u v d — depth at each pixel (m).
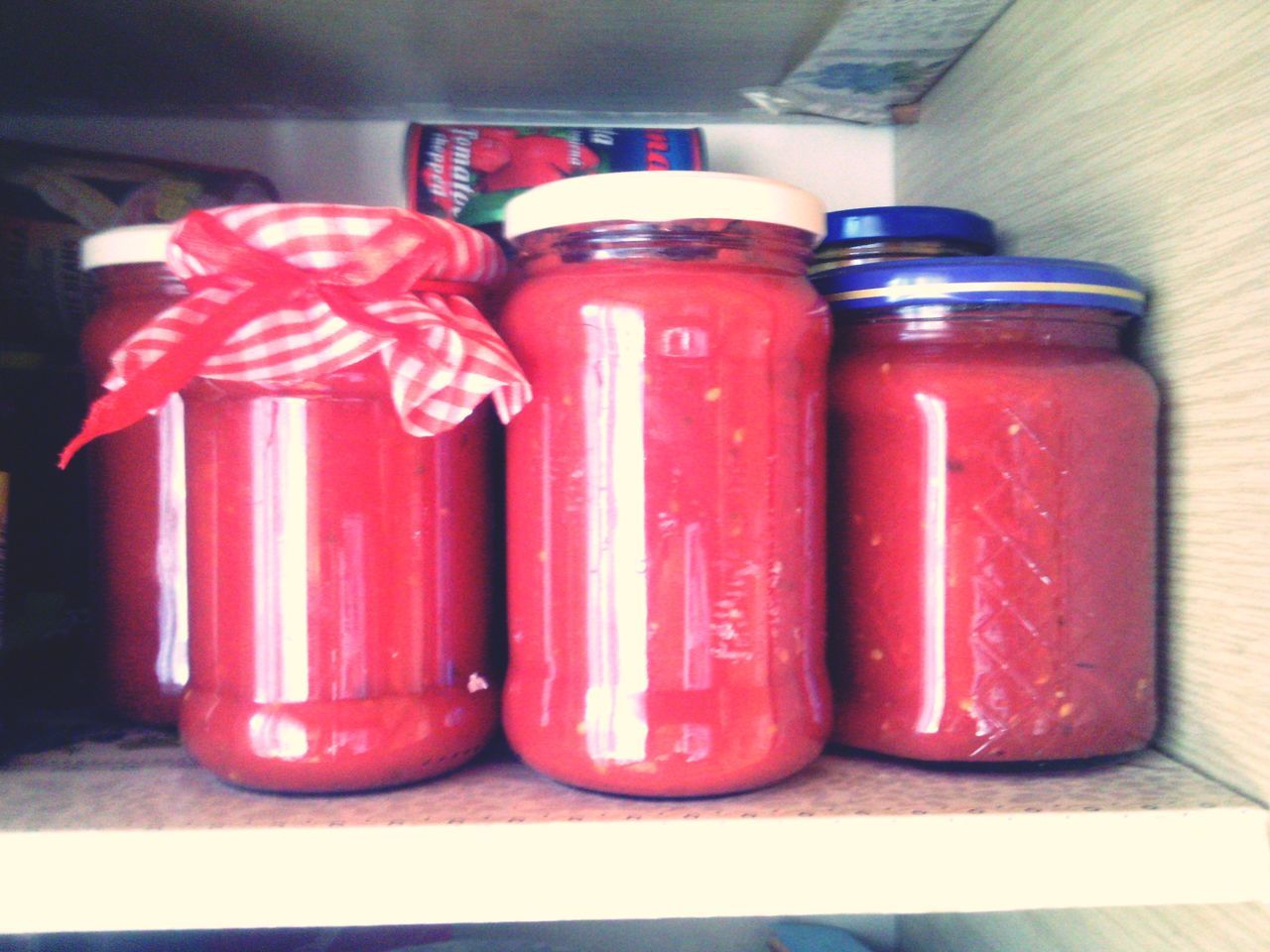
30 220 0.65
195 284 0.45
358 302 0.43
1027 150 0.63
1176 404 0.50
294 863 0.40
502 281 0.52
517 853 0.41
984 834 0.42
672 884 0.41
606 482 0.45
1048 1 0.60
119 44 0.66
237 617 0.47
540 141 0.70
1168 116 0.49
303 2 0.61
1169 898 0.42
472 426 0.51
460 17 0.63
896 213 0.60
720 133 0.82
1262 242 0.43
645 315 0.43
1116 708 0.48
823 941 0.75
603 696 0.44
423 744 0.46
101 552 0.57
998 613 0.47
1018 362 0.48
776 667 0.46
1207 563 0.48
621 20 0.64
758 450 0.45
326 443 0.46
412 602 0.48
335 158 0.80
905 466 0.49
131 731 0.56
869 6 0.63
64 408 0.65
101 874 0.40
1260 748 0.44
